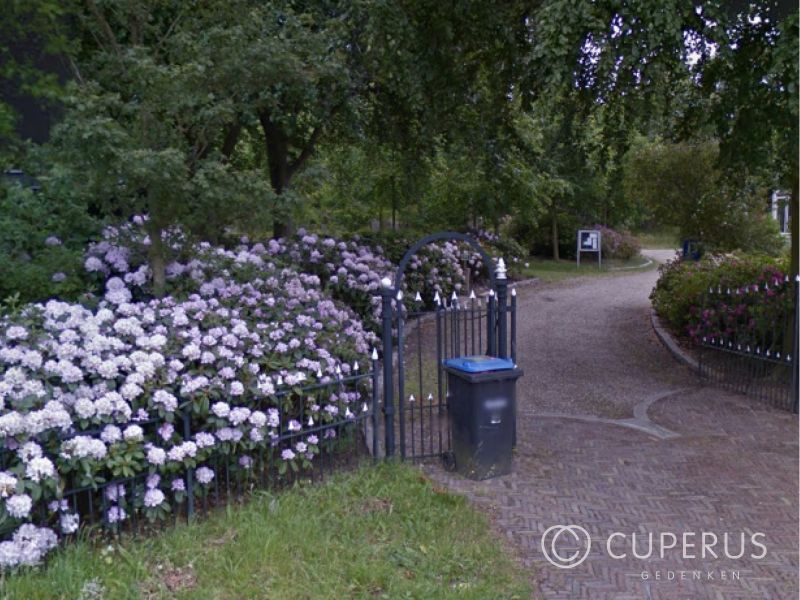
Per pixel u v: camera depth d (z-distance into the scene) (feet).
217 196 16.90
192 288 19.89
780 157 26.00
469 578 12.81
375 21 27.50
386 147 40.24
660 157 45.06
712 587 12.80
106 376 13.47
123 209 19.45
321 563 12.77
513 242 63.67
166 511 13.96
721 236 46.42
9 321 14.39
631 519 15.38
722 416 23.66
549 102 27.02
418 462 18.40
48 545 12.01
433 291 43.11
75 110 16.63
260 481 15.80
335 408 16.87
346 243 37.93
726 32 22.41
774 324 25.32
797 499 16.43
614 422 22.88
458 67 32.42
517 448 19.84
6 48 19.40
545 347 36.22
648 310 47.42
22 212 21.80
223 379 14.82
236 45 17.75
